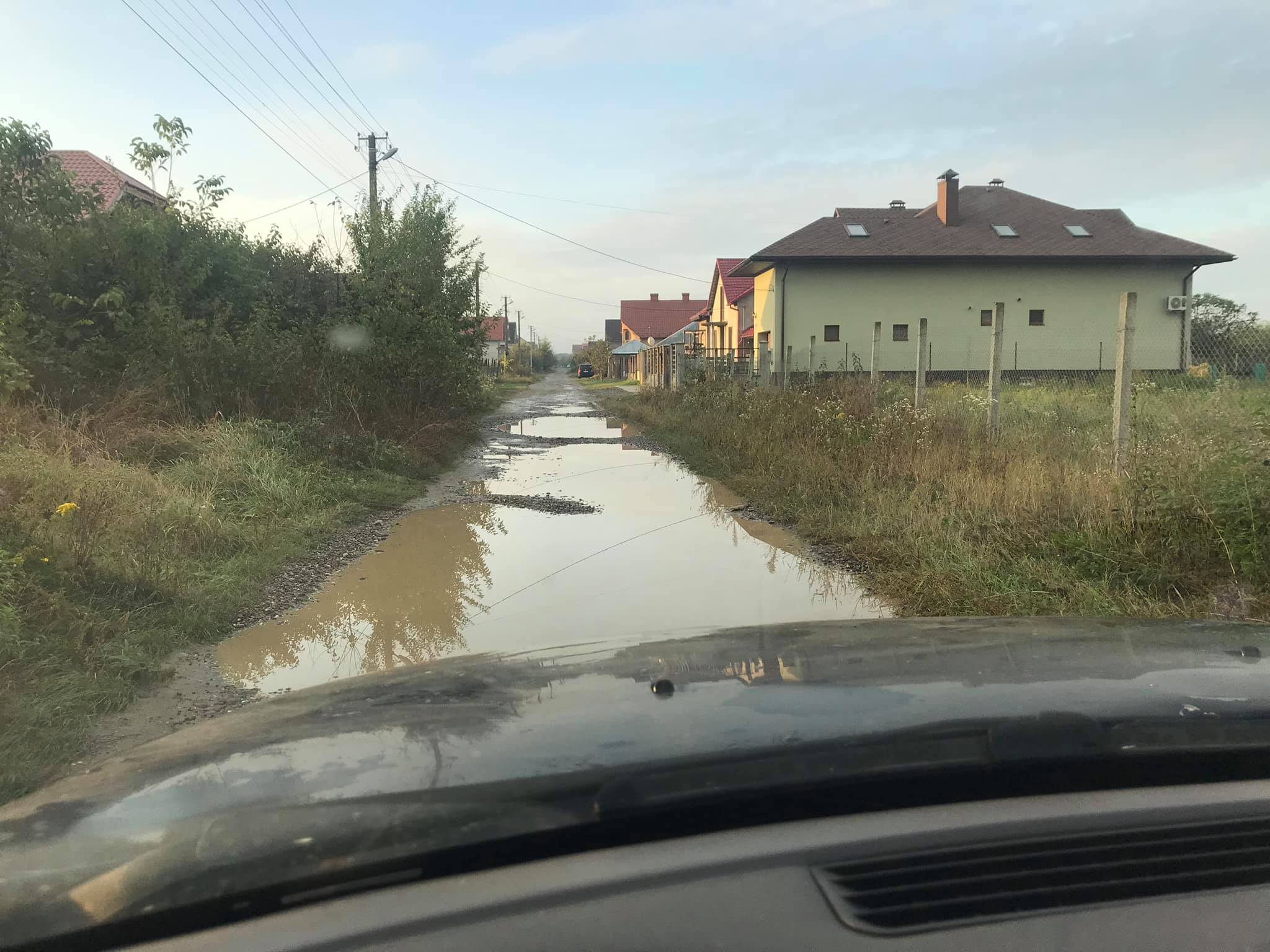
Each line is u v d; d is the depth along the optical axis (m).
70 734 3.30
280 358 10.84
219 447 8.23
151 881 1.01
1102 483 5.70
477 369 17.45
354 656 4.30
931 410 9.54
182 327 10.12
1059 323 25.02
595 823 1.04
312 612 5.03
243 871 1.00
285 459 8.54
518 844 1.03
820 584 5.38
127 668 3.94
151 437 8.27
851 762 1.13
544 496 9.00
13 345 8.60
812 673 1.56
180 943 0.96
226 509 6.84
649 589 5.34
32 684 3.62
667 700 1.41
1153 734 1.22
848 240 25.22
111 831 1.12
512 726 1.32
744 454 10.57
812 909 0.93
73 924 0.98
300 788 1.15
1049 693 1.39
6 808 1.37
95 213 10.84
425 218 17.14
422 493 9.29
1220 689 1.42
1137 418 8.20
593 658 1.80
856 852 1.01
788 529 7.09
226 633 4.68
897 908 0.95
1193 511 4.82
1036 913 0.95
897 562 5.56
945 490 6.84
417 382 13.05
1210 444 5.14
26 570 4.54
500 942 0.89
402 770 1.17
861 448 8.57
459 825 1.03
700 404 16.39
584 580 5.60
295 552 6.29
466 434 14.16
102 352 9.69
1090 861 1.03
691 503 8.47
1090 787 1.17
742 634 2.01
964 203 27.92
